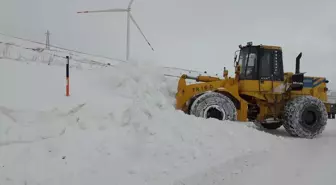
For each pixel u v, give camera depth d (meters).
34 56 12.56
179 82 9.72
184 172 4.64
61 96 5.66
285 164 5.43
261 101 9.81
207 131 6.52
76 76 7.96
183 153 5.29
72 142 4.59
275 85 9.73
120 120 5.41
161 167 4.71
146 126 5.55
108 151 4.68
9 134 4.25
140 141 5.18
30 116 4.61
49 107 4.91
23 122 4.52
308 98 9.34
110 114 5.43
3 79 5.95
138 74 7.79
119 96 6.55
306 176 4.73
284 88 9.81
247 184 4.32
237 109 9.30
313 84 10.30
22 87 5.71
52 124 4.72
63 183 3.86
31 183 3.73
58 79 7.10
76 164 4.24
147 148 5.08
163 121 6.02
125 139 5.06
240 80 9.73
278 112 9.88
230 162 5.36
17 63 7.97
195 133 6.23
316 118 9.29
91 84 7.31
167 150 5.21
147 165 4.67
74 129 4.86
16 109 4.59
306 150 6.75
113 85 7.39
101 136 4.92
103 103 5.71
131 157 4.77
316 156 6.14
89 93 6.30
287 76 9.99
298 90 9.80
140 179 4.26
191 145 5.70
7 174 3.73
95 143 4.73
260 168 5.14
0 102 4.66
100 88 7.06
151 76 8.30
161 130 5.69
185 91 9.57
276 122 10.11
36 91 5.68
